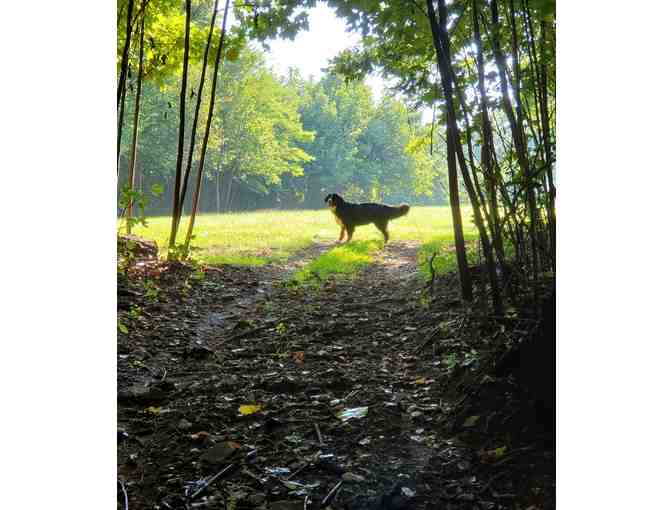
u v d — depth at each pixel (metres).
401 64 6.60
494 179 4.07
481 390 3.29
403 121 46.09
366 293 7.34
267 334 5.33
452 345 4.38
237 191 43.56
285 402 3.61
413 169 45.09
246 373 4.22
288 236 14.45
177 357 4.59
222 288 7.35
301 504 2.44
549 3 2.68
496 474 2.64
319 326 5.52
